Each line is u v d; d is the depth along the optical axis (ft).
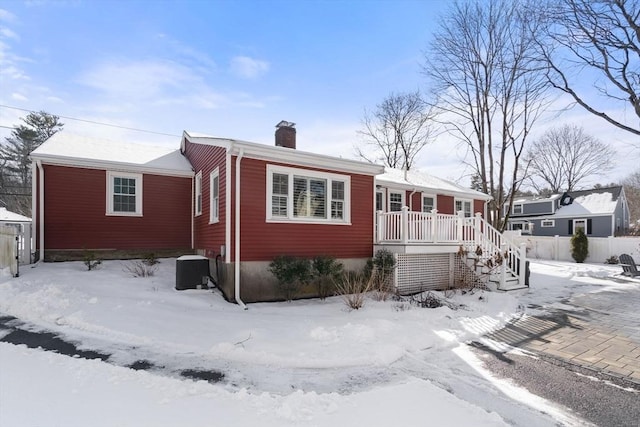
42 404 10.39
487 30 59.11
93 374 12.73
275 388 12.28
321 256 29.60
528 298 30.40
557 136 122.93
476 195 59.11
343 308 24.49
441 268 35.01
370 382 12.85
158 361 14.60
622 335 19.51
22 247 33.45
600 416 10.67
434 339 17.79
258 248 27.22
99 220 36.35
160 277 31.24
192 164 41.73
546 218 96.27
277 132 38.81
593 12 38.27
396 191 49.24
